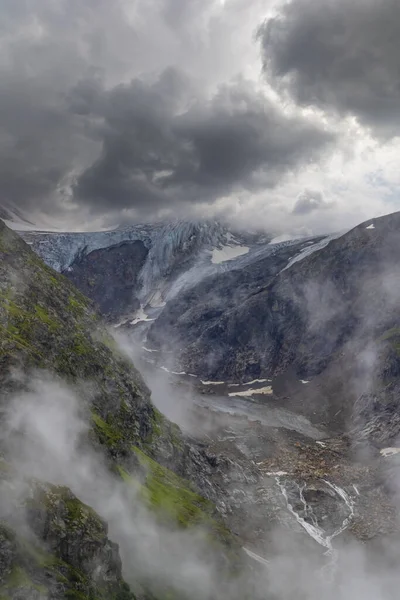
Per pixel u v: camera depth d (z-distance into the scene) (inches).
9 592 3267.7
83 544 4015.8
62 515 4045.3
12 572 3371.1
